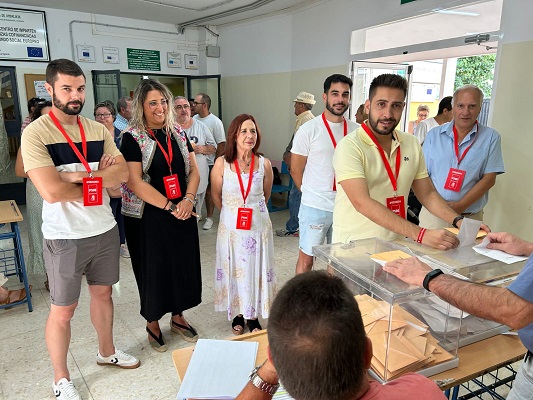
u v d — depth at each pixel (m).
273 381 0.81
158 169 2.12
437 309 1.12
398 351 1.05
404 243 1.43
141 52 6.59
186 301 2.35
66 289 1.82
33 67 5.72
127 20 6.35
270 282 2.44
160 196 2.09
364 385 0.66
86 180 1.77
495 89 3.25
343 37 4.75
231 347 1.24
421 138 4.06
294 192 4.48
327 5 4.91
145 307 2.24
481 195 2.38
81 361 2.23
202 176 4.45
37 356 2.28
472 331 1.24
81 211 1.82
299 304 0.62
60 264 1.79
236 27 6.55
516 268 1.22
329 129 2.45
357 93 4.73
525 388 1.07
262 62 6.18
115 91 6.02
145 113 2.10
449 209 1.73
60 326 1.87
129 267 3.61
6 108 5.64
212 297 3.03
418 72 7.76
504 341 1.25
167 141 2.17
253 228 2.32
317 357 0.58
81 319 2.68
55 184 1.69
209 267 3.62
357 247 1.36
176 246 2.23
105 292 2.04
